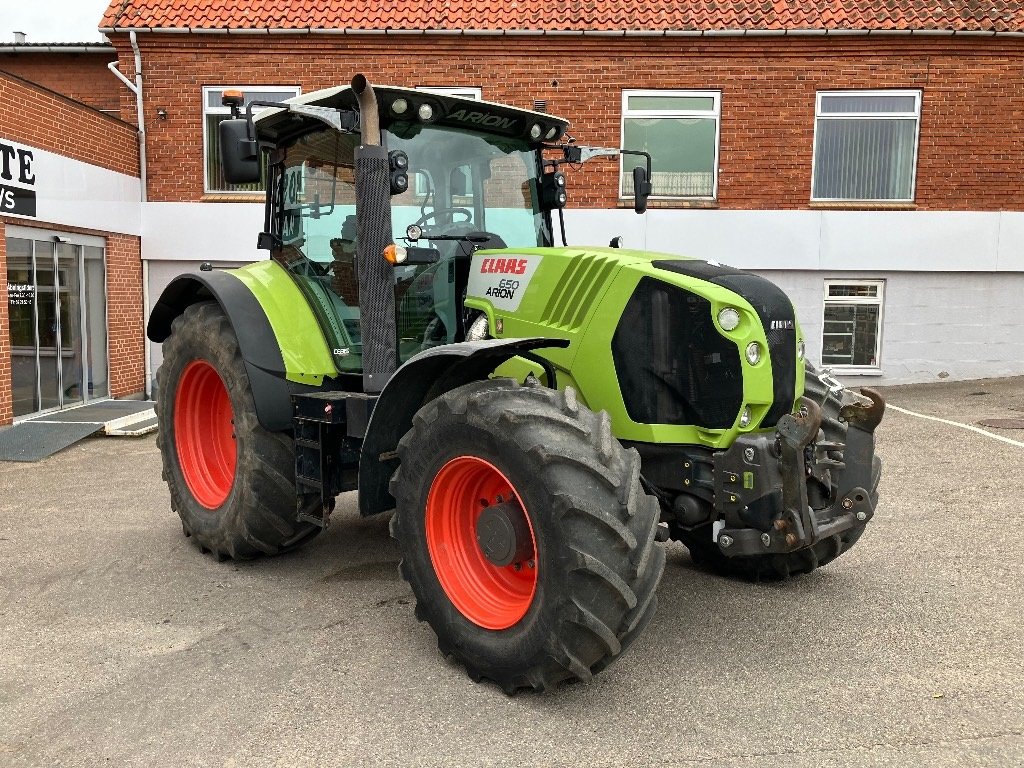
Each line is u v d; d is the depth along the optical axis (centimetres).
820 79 1140
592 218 1164
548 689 311
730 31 1116
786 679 333
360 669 343
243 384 448
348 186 429
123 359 1127
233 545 460
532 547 317
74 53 1317
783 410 356
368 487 368
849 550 497
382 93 392
